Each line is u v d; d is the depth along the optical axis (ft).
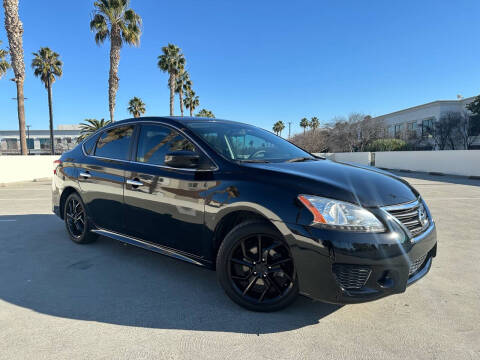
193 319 8.38
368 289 7.57
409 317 8.52
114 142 12.92
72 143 223.51
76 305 9.08
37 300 9.35
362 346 7.27
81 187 13.52
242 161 9.65
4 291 9.91
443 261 12.59
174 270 11.62
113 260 12.55
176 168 10.19
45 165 50.21
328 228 7.57
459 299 9.53
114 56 69.97
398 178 9.99
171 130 11.03
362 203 7.81
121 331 7.82
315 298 7.79
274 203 8.12
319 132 150.10
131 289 10.09
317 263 7.61
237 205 8.61
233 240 8.68
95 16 69.26
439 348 7.22
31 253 13.33
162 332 7.79
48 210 22.63
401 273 7.70
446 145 124.36
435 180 45.29
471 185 38.68
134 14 69.77
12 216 20.58
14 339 7.47
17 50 53.57
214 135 10.67
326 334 7.72
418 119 146.72
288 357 6.88
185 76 145.69
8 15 52.54
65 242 14.82
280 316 8.53
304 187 8.13
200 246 9.54
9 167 43.42
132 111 138.51
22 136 55.06
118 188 11.85
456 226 18.08
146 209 10.87
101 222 12.86
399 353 7.02
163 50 104.42
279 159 10.49
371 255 7.42
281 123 248.32
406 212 8.29
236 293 8.79
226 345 7.29
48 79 106.93
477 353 7.04
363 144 127.85
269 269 8.52
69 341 7.41
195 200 9.52
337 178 8.60
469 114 123.95
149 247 10.97
